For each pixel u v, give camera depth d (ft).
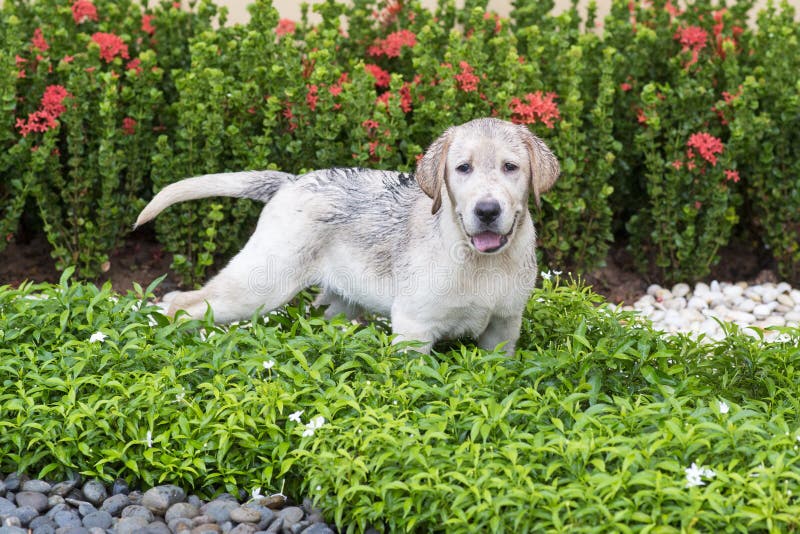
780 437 6.85
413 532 6.87
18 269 10.07
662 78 10.46
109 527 7.06
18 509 7.04
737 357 8.00
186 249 9.95
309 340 7.80
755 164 10.05
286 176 8.47
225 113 9.78
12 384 7.53
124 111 9.96
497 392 7.52
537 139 7.83
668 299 10.05
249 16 11.57
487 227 7.57
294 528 7.01
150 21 10.38
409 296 7.97
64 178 10.01
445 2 10.78
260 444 7.28
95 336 7.73
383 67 10.57
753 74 10.27
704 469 6.69
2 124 9.54
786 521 6.46
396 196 8.18
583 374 7.52
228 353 7.73
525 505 6.66
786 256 10.21
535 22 10.82
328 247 8.26
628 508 6.57
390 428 7.13
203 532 6.94
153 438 7.36
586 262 10.05
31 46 10.02
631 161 10.21
